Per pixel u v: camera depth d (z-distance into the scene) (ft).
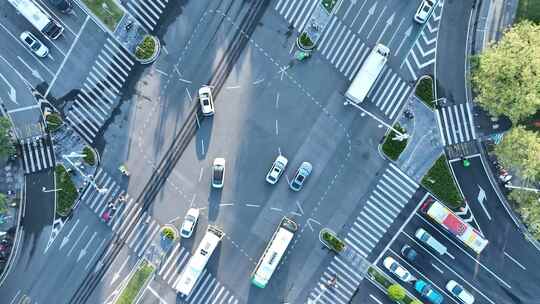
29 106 196.65
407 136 196.13
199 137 196.65
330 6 193.57
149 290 198.70
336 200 198.39
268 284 199.41
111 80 196.34
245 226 198.80
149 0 194.70
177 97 196.54
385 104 196.13
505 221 197.06
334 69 195.62
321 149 196.95
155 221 198.29
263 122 196.65
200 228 198.29
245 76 195.93
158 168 197.47
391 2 193.88
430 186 196.54
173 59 195.52
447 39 195.00
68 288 198.70
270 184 197.77
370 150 196.85
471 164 196.54
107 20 194.80
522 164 174.60
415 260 197.57
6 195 196.03
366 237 198.70
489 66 174.29
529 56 170.09
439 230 197.67
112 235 198.39
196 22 194.90
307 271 199.41
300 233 198.49
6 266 197.88
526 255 197.36
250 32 194.90
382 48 189.47
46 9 193.88
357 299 198.39
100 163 197.06
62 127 196.65
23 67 195.72
